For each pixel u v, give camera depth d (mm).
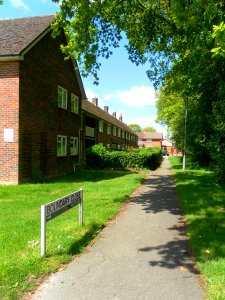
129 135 71750
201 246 6363
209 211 9664
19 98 15461
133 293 4547
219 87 15203
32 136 17047
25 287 4594
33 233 7137
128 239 7059
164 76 19406
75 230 7445
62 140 21969
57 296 4434
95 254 6098
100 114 40781
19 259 5547
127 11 14250
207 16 6355
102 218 8688
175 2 7914
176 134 36750
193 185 15945
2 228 7555
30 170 16906
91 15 12609
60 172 21547
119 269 5383
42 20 19422
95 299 4367
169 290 4645
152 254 6117
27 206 10336
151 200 11984
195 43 13203
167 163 43812
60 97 21469
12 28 18500
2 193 12781
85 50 13008
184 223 8523
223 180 16141
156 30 15141
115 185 15930
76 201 7461
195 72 16250
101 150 28406
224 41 5641
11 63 15430
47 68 18922
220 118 14445
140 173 24438
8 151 15586
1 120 15602
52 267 5309
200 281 4938
